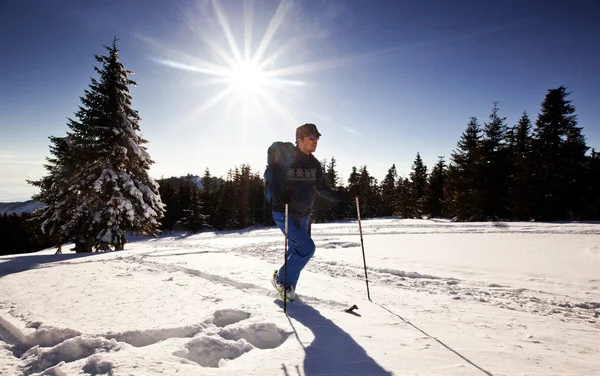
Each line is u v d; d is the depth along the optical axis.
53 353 1.97
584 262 6.27
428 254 7.74
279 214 3.37
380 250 8.66
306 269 5.86
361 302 3.27
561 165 25.41
